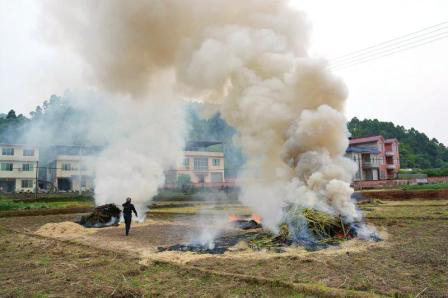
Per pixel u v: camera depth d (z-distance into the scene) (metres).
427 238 12.18
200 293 6.87
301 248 10.88
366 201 30.50
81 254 11.12
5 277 8.45
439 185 43.56
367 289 6.80
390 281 7.27
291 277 7.76
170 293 6.91
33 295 7.04
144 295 6.83
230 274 7.89
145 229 17.52
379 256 9.57
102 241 13.82
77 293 7.13
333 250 10.49
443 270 8.00
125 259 10.16
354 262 8.96
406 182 52.75
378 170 65.25
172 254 10.55
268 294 6.70
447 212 20.44
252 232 14.82
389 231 13.79
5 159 53.75
